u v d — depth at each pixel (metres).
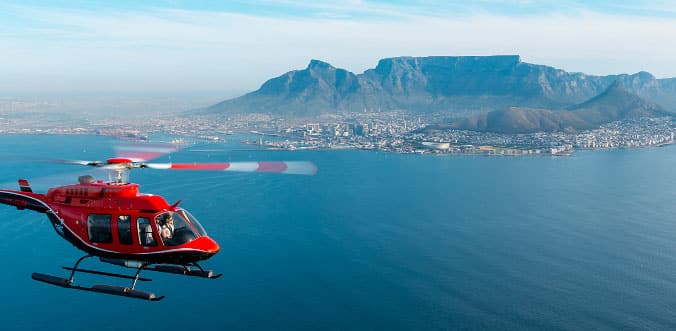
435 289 92.62
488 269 103.56
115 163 27.73
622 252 115.31
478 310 84.50
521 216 151.25
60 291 88.44
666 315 83.50
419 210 158.38
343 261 107.31
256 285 93.12
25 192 32.62
